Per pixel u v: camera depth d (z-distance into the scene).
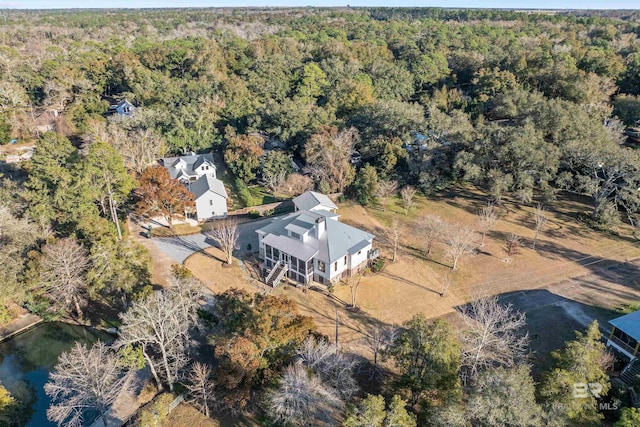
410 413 26.33
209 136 83.94
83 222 45.38
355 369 35.28
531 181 59.25
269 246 48.94
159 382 34.69
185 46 130.75
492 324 33.03
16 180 66.75
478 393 25.09
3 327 42.38
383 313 42.56
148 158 72.94
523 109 70.69
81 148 76.75
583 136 63.31
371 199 67.62
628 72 93.88
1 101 92.81
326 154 67.25
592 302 43.38
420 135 72.75
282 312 32.94
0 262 40.25
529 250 53.22
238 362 30.42
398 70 105.06
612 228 56.91
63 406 30.22
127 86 112.31
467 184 73.00
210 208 62.12
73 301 44.34
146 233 58.34
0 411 31.30
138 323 32.53
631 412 24.86
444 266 50.44
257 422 31.59
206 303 43.59
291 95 103.31
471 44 127.00
